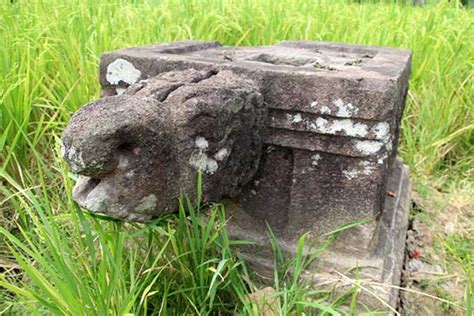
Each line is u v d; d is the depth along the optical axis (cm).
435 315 202
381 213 189
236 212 192
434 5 412
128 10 347
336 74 163
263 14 372
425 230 260
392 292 176
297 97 165
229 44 360
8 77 239
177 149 133
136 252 167
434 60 337
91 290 142
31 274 128
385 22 384
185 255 160
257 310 151
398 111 191
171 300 163
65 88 261
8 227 213
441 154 322
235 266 161
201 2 391
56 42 281
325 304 172
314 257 170
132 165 124
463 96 334
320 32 369
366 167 168
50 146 246
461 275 226
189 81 151
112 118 119
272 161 182
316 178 175
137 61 187
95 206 124
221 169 147
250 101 154
